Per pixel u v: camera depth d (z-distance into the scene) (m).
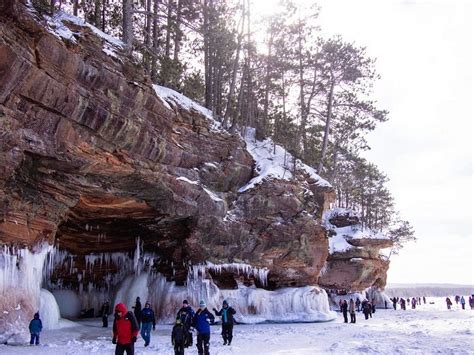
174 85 28.05
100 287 25.20
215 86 33.41
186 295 22.50
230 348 13.79
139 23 28.83
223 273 24.25
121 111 16.73
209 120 24.70
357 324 24.28
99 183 17.48
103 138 16.25
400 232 53.56
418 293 137.12
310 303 26.36
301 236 26.58
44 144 14.37
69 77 14.79
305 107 38.25
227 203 24.30
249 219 24.88
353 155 42.06
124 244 24.05
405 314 35.25
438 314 35.12
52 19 15.36
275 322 24.78
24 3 13.76
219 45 29.98
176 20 24.52
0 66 12.34
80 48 15.48
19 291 14.79
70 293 23.94
